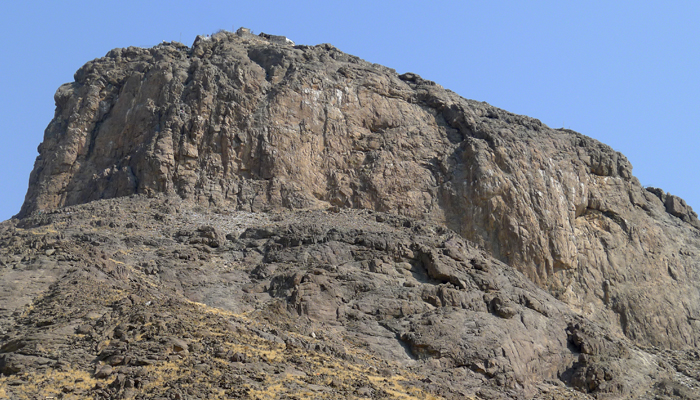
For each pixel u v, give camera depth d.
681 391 69.25
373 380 54.69
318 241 71.25
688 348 84.56
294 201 80.50
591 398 65.38
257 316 61.81
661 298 86.44
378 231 74.00
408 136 87.12
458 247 73.56
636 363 71.69
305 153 83.94
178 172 81.25
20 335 52.22
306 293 64.38
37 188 85.69
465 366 62.41
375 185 83.00
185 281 66.50
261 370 50.66
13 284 58.38
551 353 68.50
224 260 70.50
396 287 67.12
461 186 83.25
